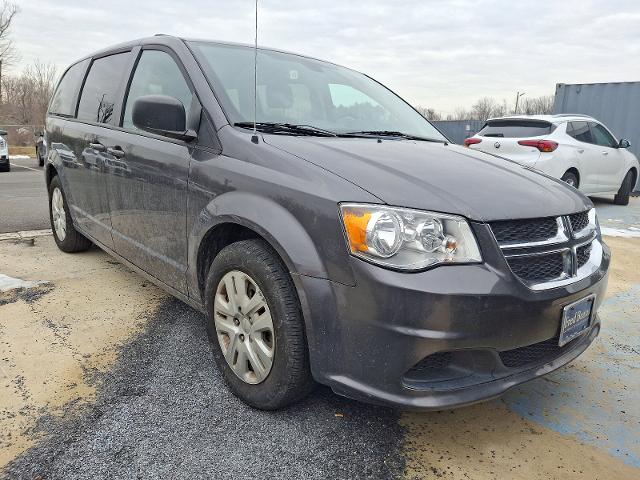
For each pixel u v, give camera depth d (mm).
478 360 1902
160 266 2871
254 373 2230
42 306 3338
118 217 3266
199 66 2717
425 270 1781
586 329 2258
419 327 1759
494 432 2236
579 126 7914
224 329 2352
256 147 2275
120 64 3502
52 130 4445
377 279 1775
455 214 1856
